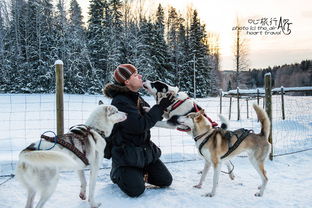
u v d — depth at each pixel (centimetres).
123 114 323
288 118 1214
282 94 1175
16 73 2686
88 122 316
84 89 2691
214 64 4375
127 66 356
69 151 272
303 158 534
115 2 2919
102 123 314
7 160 436
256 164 366
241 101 2158
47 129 796
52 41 2936
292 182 400
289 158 536
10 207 299
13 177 391
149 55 2834
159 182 367
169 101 354
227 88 4453
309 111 1480
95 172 305
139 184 334
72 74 2694
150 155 358
